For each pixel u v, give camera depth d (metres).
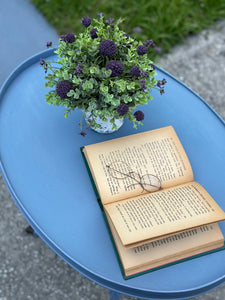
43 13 2.31
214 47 2.33
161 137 1.08
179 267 0.92
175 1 2.40
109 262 0.91
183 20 2.35
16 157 1.06
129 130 1.16
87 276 0.91
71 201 1.00
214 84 2.20
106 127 1.10
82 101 0.95
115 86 0.91
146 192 0.98
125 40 0.95
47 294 1.47
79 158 1.08
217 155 1.14
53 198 1.00
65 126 1.15
